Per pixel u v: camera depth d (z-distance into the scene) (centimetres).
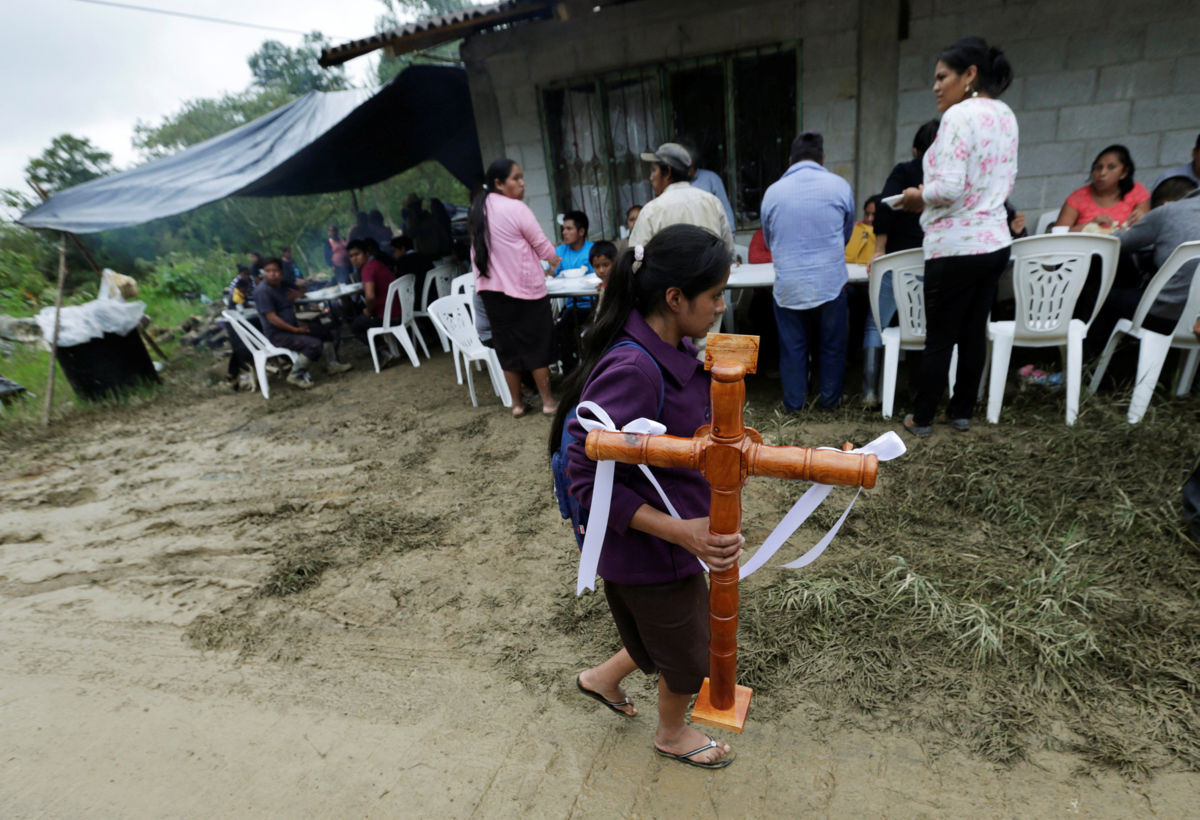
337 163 881
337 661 249
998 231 310
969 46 297
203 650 263
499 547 314
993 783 173
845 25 537
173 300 1383
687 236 126
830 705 203
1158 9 458
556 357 469
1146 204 418
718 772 185
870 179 572
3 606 307
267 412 581
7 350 914
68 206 659
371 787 193
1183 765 172
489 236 422
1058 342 345
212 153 770
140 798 197
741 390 116
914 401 402
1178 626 214
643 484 141
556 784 188
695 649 154
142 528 373
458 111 874
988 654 213
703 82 604
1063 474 304
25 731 228
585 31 621
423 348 714
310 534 345
